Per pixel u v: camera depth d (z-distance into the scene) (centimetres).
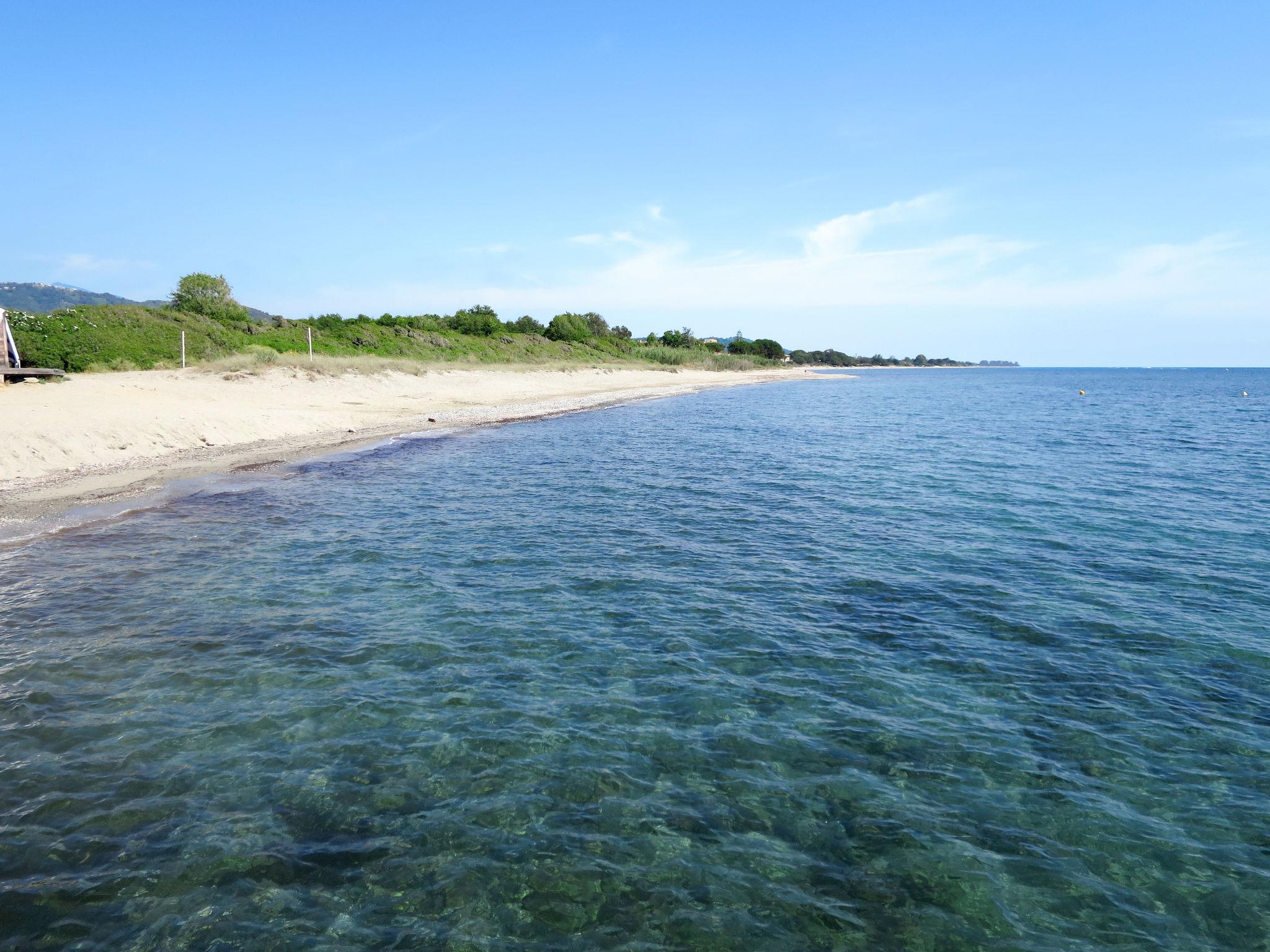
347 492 1941
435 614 1111
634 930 531
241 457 2373
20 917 525
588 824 645
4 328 2895
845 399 7006
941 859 611
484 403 4553
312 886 565
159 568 1288
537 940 521
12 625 1026
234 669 916
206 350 4266
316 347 5056
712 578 1306
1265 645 1040
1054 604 1198
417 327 6769
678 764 737
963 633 1076
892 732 805
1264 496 2064
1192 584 1298
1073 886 584
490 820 646
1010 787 712
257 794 673
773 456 2800
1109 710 860
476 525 1642
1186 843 636
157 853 594
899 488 2159
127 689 859
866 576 1328
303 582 1236
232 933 519
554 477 2256
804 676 934
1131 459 2805
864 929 538
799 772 729
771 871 593
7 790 666
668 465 2539
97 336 3934
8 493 1761
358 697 852
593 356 8544
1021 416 5022
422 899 555
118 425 2342
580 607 1152
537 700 859
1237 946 529
